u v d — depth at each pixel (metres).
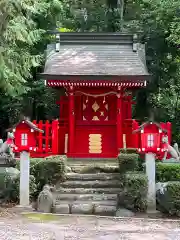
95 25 25.58
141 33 19.52
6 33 13.84
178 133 19.30
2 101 20.42
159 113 20.12
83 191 11.66
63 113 16.39
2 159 12.16
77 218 9.79
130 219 9.73
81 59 16.06
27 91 19.14
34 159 12.37
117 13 23.95
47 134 15.16
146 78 14.80
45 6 18.89
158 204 10.60
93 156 15.73
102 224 9.13
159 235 8.14
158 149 10.66
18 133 10.99
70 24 25.75
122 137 15.70
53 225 8.92
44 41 20.92
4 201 11.27
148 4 19.94
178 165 11.88
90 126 16.17
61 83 15.13
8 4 11.96
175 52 19.31
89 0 25.30
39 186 11.85
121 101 15.76
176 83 20.08
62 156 12.98
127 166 12.41
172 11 17.69
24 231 8.25
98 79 14.84
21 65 16.62
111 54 16.44
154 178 10.62
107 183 12.09
